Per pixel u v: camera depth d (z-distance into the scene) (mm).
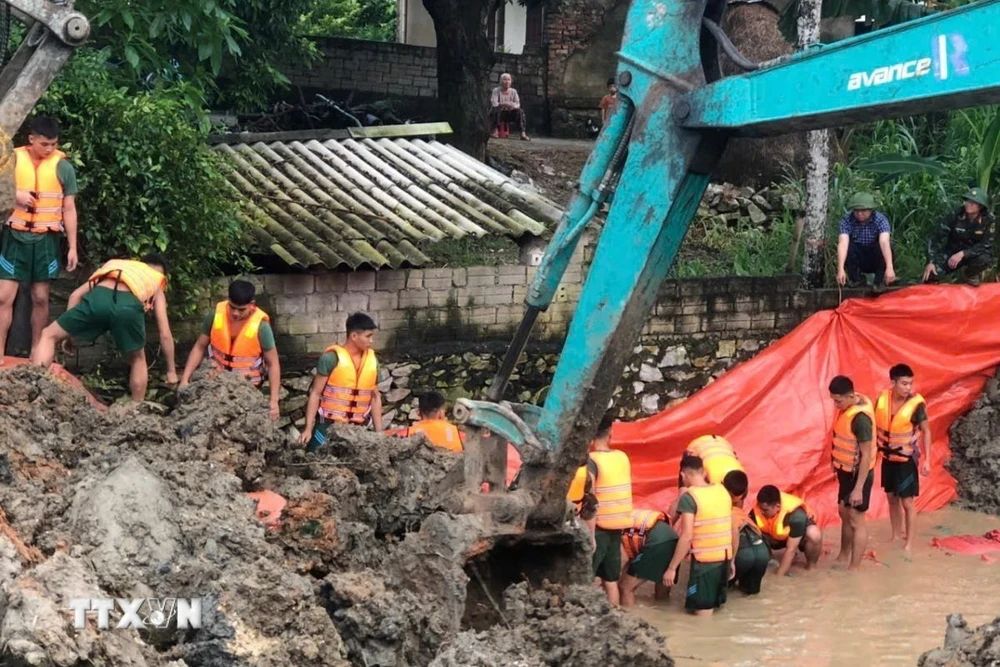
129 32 12977
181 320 11680
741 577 11352
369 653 6793
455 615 7598
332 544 7727
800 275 15047
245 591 6422
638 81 7898
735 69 13125
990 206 16328
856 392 13234
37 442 7637
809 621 10727
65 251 10852
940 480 14266
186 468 7547
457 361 13023
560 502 8281
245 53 18484
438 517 7836
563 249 8211
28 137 10258
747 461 13234
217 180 11445
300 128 19000
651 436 13148
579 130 25500
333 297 12477
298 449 8906
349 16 31641
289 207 13023
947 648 6961
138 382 9656
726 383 13555
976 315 14320
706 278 14328
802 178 18828
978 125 17906
